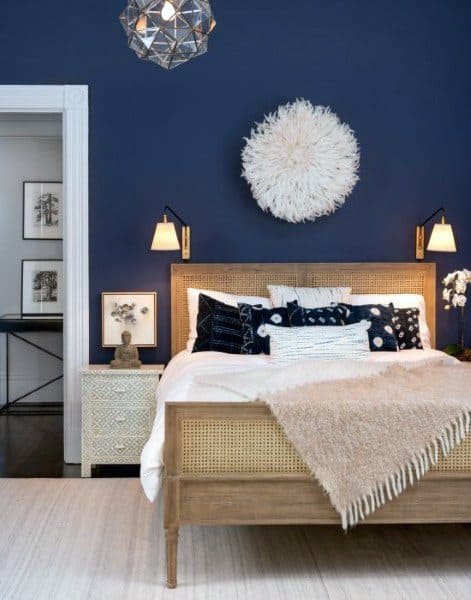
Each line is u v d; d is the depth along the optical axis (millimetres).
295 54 5242
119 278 5211
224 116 5223
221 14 5219
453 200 5336
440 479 3070
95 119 5160
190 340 4961
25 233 6988
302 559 3250
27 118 6828
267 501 3049
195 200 5230
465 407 3068
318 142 5125
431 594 2885
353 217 5309
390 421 3041
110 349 5207
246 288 5203
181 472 3047
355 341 4480
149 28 2848
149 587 2957
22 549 3352
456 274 5070
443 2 5277
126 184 5195
